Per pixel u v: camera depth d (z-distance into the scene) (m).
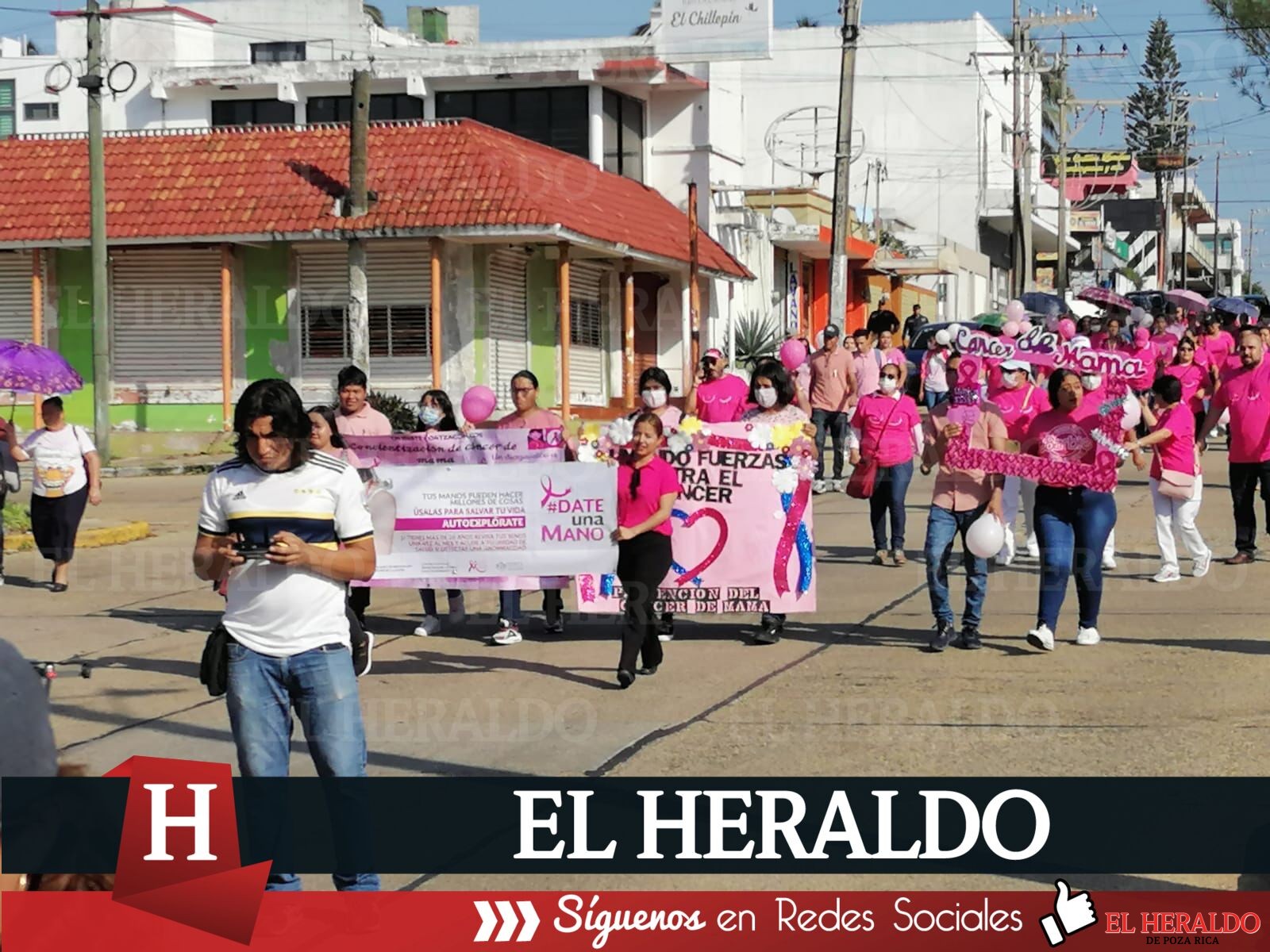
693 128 34.34
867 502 18.33
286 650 5.34
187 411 27.42
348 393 10.84
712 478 10.55
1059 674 9.27
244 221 25.50
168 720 8.48
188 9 39.84
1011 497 13.59
